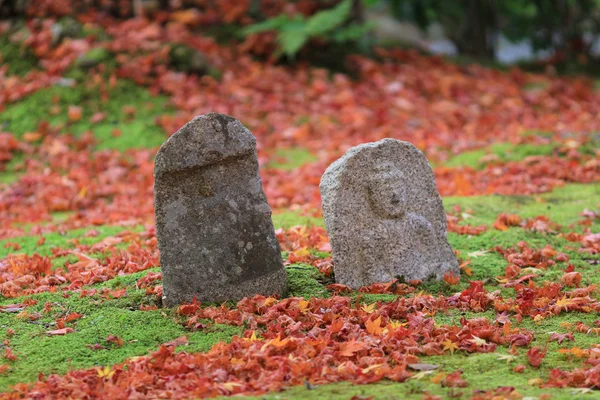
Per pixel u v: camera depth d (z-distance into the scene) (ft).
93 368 22.27
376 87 61.41
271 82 59.57
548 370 22.22
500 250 32.40
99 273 30.12
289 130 53.16
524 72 71.61
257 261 27.48
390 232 28.78
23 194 45.65
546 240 33.60
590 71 74.13
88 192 44.78
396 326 24.26
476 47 76.54
